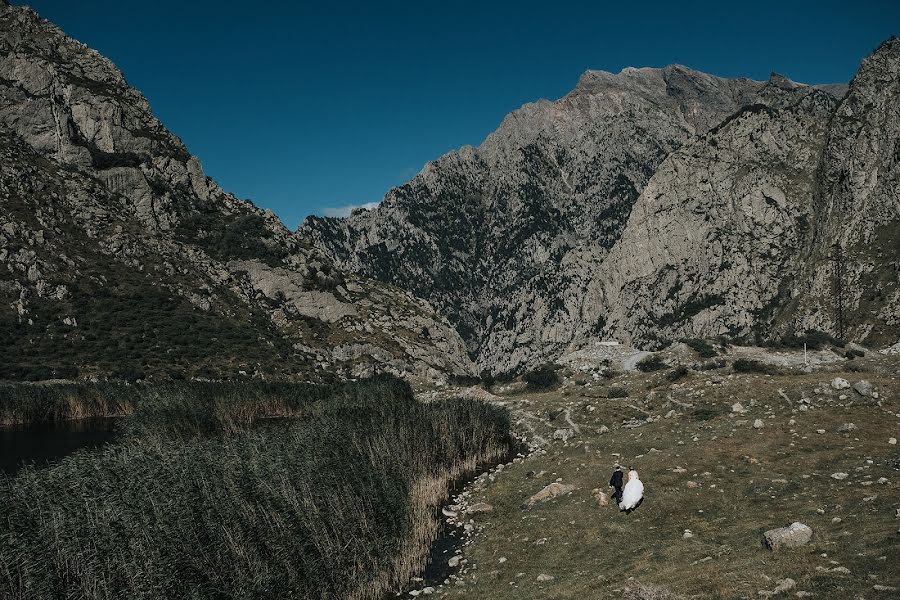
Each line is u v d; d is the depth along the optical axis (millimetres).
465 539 26609
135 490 23609
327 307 141500
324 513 25625
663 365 69562
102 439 56375
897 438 26219
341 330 135625
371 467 31531
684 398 42844
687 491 23594
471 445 43469
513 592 18453
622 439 35500
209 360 99062
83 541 20484
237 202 170750
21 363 81062
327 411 51625
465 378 100812
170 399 60969
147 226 130875
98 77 155000
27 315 91438
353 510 26531
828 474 22422
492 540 25094
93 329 95000
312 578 22859
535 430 48125
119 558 20016
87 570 19438
